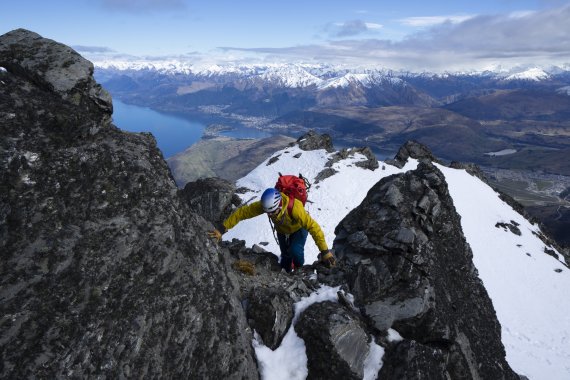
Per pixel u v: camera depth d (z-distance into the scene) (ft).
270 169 114.52
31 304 7.94
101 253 9.30
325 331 12.39
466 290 17.93
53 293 8.29
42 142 9.53
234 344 11.11
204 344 10.31
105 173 10.39
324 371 12.15
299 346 12.63
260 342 12.41
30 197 8.89
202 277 11.28
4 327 7.52
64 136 10.03
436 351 13.41
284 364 12.18
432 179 19.39
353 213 18.56
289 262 16.34
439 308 14.55
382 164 116.88
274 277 15.25
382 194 18.12
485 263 78.38
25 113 9.68
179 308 10.14
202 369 10.00
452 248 18.33
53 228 8.92
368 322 13.58
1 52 11.06
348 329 12.63
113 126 12.11
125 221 10.11
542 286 75.61
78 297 8.53
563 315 66.54
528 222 109.40
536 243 94.73
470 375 14.37
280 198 13.61
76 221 9.34
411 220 16.93
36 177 9.13
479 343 16.53
